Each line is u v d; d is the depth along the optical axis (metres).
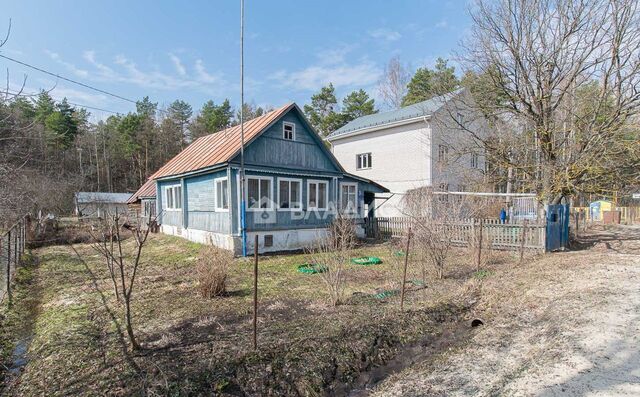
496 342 4.98
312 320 5.74
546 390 3.46
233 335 5.05
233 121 47.75
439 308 6.46
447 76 17.81
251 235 12.86
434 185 18.45
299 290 7.73
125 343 4.78
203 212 14.77
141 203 23.34
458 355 4.70
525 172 14.16
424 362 4.65
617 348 4.25
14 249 9.67
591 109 12.90
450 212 11.23
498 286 7.66
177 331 5.24
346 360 4.59
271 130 13.88
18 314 6.39
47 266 10.84
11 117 7.11
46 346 4.76
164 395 3.53
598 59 12.35
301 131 15.03
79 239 17.06
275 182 13.76
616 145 12.20
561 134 13.55
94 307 6.50
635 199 28.70
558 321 5.37
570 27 12.45
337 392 4.09
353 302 6.80
